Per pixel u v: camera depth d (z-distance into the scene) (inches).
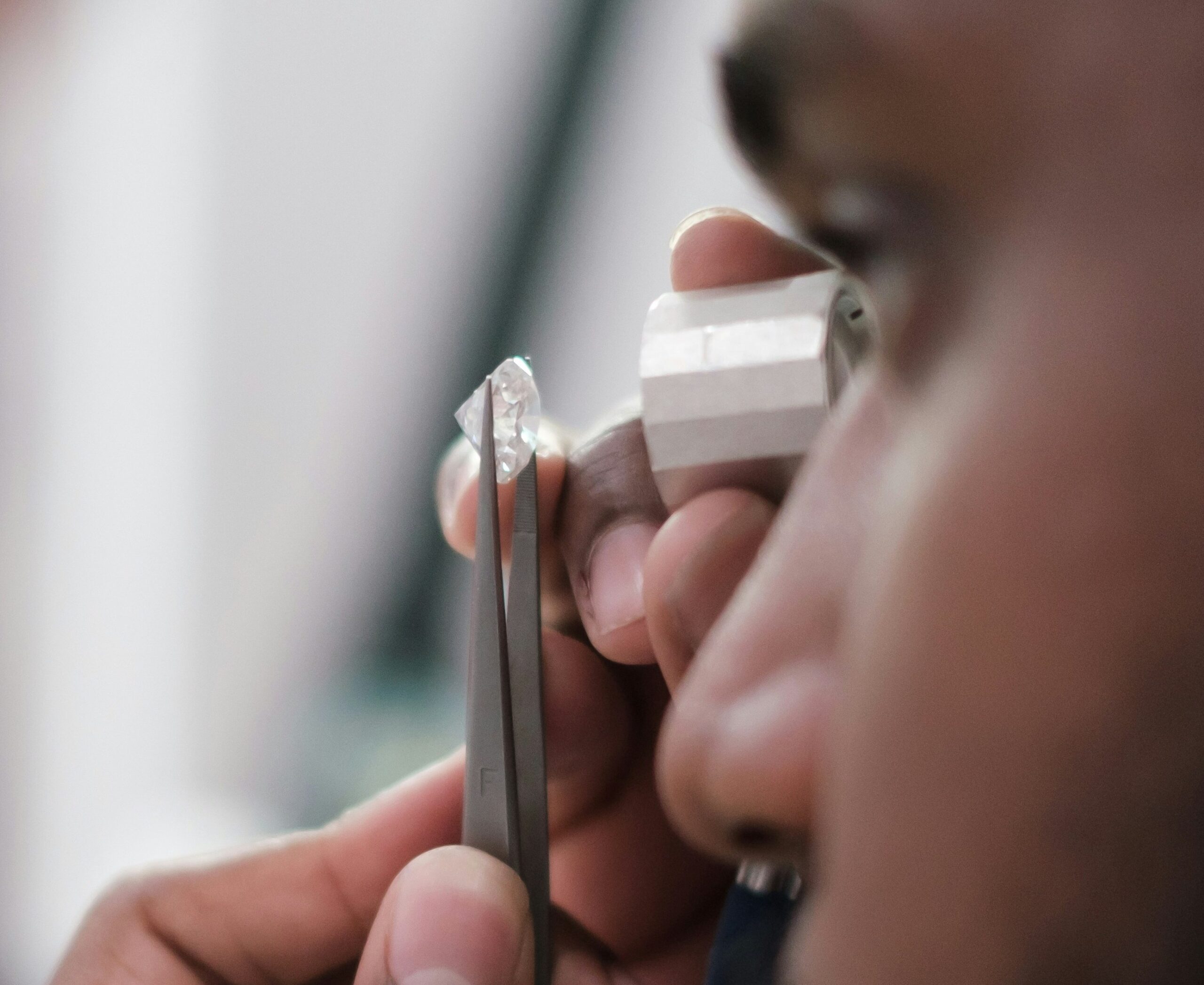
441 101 28.7
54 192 27.5
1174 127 7.8
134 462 29.5
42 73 26.5
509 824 13.5
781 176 10.2
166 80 27.6
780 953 12.1
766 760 10.3
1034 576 7.5
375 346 30.4
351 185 29.2
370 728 31.4
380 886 15.3
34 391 28.3
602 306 29.8
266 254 29.5
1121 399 7.5
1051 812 7.5
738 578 12.2
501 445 13.4
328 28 28.2
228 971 15.3
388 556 31.8
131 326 29.0
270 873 15.3
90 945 15.3
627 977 15.0
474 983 13.2
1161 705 7.4
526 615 13.6
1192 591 7.3
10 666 29.0
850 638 9.0
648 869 15.1
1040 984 7.6
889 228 9.7
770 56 9.6
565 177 29.1
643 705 14.9
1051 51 8.2
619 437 13.6
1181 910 7.5
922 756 7.8
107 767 30.2
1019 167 8.3
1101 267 7.8
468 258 29.9
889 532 8.5
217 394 29.9
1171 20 8.0
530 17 28.0
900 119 8.8
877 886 7.9
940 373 8.8
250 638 31.3
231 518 30.7
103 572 29.7
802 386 12.2
